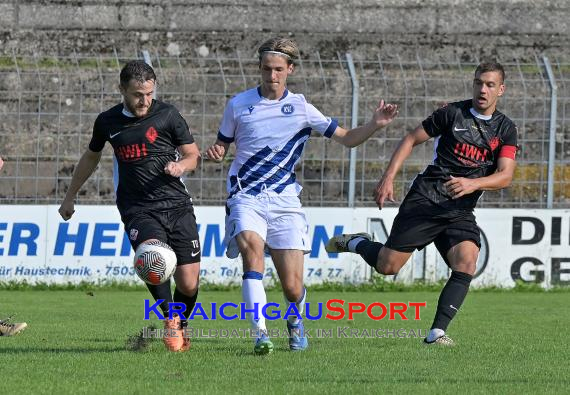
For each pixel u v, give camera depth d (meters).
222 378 16.72
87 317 29.44
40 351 20.42
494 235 40.91
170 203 20.33
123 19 52.03
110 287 39.66
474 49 52.38
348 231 40.25
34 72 46.97
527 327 27.27
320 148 44.97
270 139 20.11
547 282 41.16
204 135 44.91
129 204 20.36
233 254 20.58
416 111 47.41
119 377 16.78
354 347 21.62
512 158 22.05
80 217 39.62
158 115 20.09
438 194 22.30
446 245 22.44
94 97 46.56
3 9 51.81
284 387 15.79
